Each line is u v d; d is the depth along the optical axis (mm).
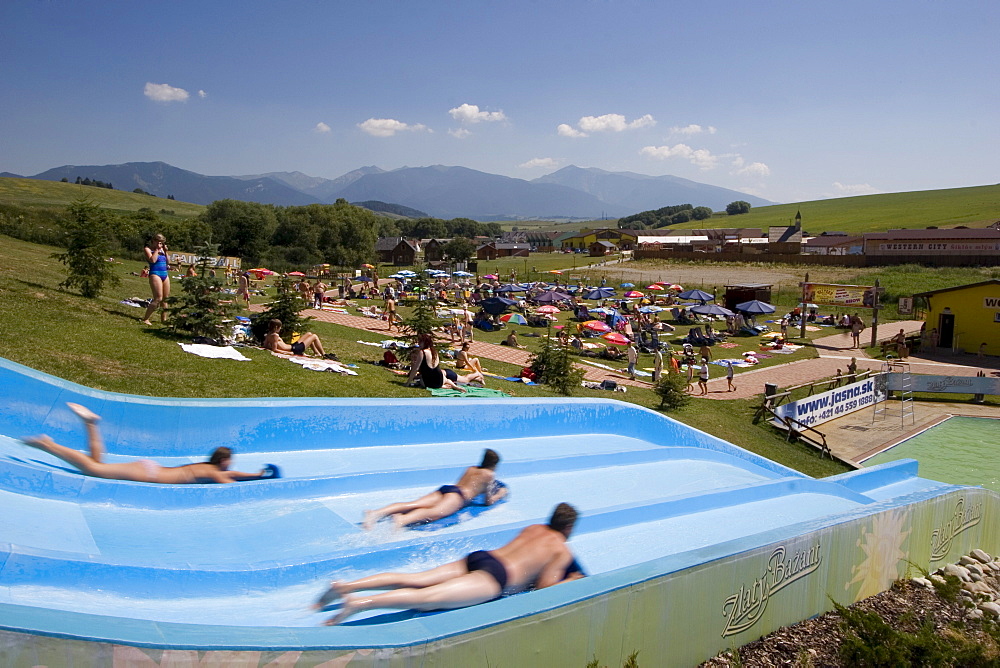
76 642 3504
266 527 6539
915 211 167875
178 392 11031
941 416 25984
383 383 15234
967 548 10078
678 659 5781
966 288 37875
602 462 9867
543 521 7082
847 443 22406
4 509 5633
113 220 52938
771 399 23672
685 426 12867
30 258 31094
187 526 6348
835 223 161875
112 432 8031
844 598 7613
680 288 62344
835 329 46219
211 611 4934
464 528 7207
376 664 4059
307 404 9188
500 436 10789
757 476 10703
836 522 7410
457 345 30078
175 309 15383
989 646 7000
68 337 12516
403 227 199625
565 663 4930
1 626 3387
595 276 78688
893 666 6047
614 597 5191
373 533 6742
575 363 30906
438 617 4527
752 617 6445
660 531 7500
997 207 150750
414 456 9359
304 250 83812
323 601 5199
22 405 7535
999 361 35906
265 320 18234
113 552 5551
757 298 53094
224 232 73750
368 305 44594
